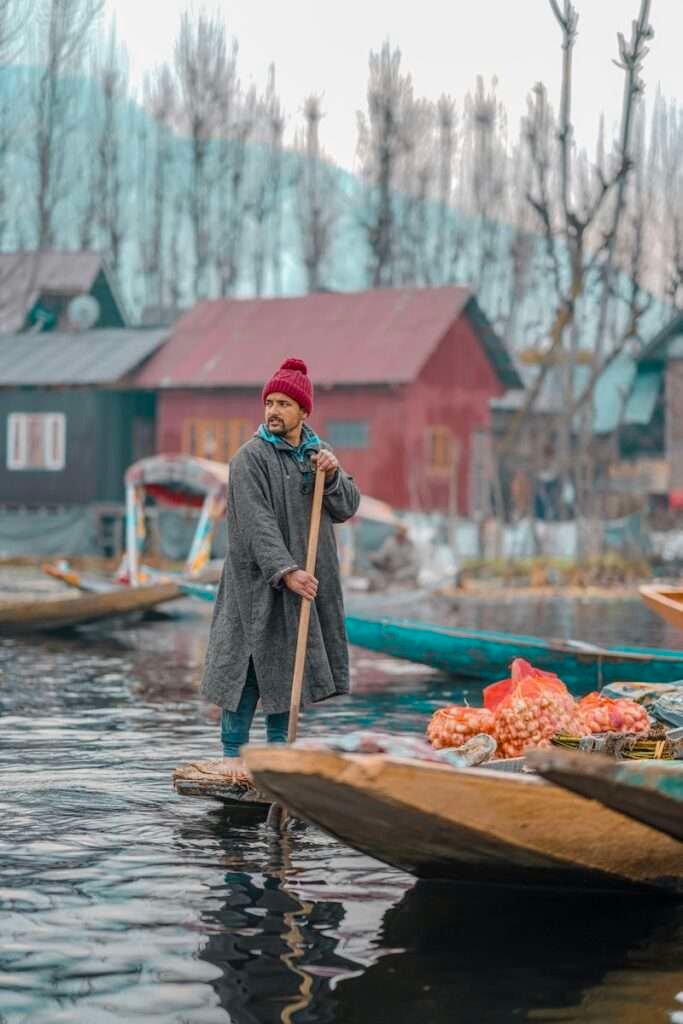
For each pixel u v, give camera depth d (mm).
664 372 55281
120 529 45562
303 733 11008
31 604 21250
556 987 5305
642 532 43750
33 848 7215
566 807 5938
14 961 5496
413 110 78500
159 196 80688
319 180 80688
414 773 5691
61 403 48219
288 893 6461
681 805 5484
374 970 5465
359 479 46812
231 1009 5039
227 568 8320
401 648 14234
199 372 48031
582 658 13016
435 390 48000
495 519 43875
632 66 33281
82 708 12664
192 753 10094
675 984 5355
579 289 37906
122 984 5266
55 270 55406
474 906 6305
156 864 6938
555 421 43531
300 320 49656
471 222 80812
